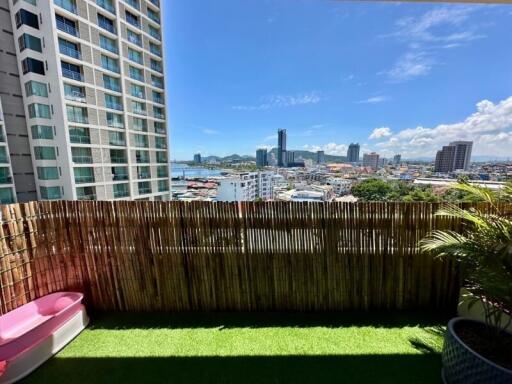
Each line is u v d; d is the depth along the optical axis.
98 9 18.03
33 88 15.48
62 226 2.60
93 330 2.37
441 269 2.53
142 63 22.25
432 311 2.57
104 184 19.17
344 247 2.53
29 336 1.89
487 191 2.01
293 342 2.15
